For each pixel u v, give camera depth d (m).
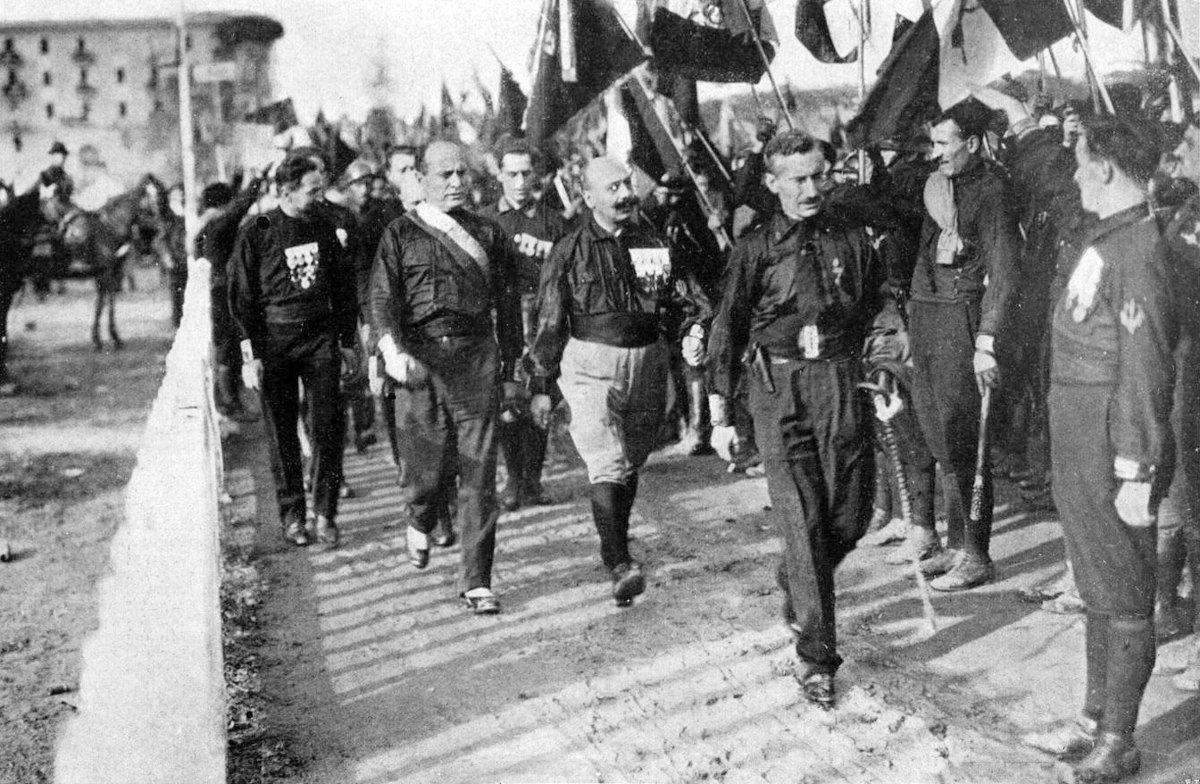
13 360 16.61
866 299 4.54
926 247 5.72
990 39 6.48
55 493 8.95
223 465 9.12
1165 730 4.17
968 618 5.32
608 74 6.90
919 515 6.05
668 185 7.96
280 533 7.30
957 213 5.54
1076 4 6.30
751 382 4.61
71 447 10.66
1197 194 4.44
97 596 6.48
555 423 8.84
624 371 5.55
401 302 5.66
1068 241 4.12
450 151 5.69
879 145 7.31
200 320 7.41
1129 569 3.72
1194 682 4.50
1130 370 3.58
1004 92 6.77
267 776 4.10
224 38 24.41
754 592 5.79
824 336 4.48
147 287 29.02
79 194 20.59
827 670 4.47
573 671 4.90
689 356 5.78
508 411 6.55
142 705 3.03
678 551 6.54
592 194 5.55
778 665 4.86
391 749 4.27
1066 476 3.80
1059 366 3.83
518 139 7.52
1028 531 6.60
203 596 3.17
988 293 5.39
